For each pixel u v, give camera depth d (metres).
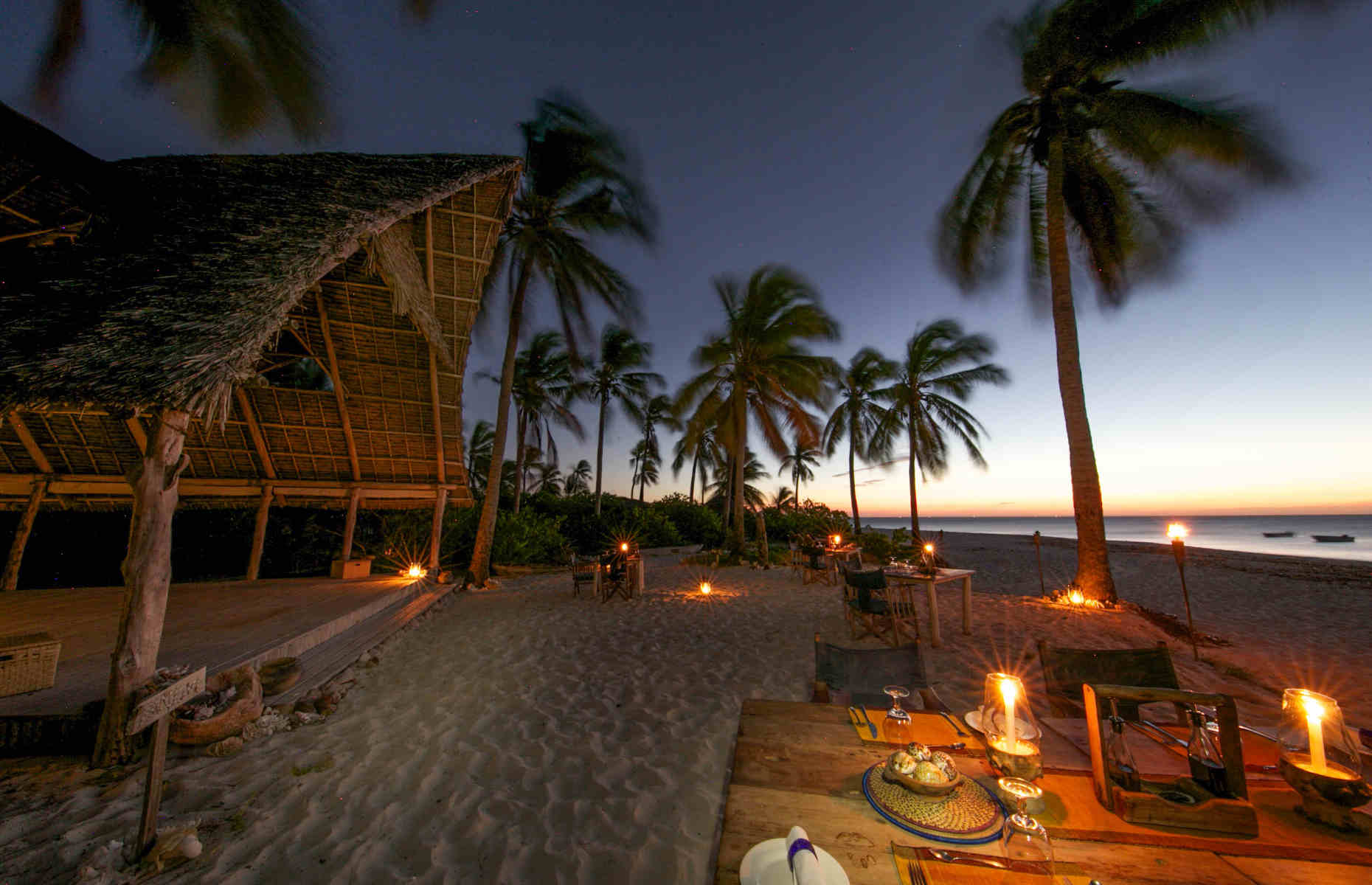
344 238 4.05
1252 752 1.73
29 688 3.41
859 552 11.40
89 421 7.34
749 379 16.22
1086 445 8.79
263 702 3.85
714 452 28.47
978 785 1.48
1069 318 9.14
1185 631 6.70
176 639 4.62
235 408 8.20
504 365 11.33
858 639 6.08
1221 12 7.47
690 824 2.65
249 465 8.63
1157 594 10.91
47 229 4.83
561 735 3.63
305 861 2.32
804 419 16.22
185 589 7.65
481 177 6.17
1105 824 1.33
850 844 1.27
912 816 1.34
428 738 3.54
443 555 11.94
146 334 3.03
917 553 15.19
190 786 2.82
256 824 2.55
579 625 7.00
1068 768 1.60
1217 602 9.92
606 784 3.01
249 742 3.36
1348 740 1.41
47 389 2.59
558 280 11.89
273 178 5.77
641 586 9.27
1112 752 1.47
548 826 2.62
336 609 6.10
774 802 1.45
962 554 21.80
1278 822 1.33
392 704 4.15
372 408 8.73
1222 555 21.75
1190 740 1.51
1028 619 7.34
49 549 8.11
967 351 17.58
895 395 19.03
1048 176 9.48
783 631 6.66
